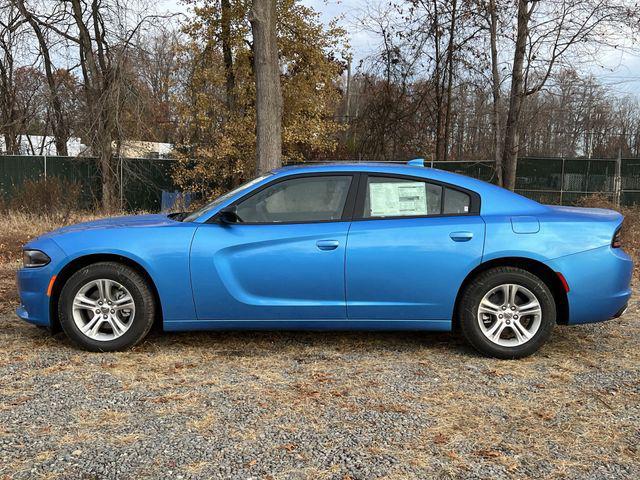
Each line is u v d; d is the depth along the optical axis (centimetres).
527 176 1886
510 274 427
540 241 424
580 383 386
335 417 328
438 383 384
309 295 431
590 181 1856
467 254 424
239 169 1761
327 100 1930
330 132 1984
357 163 465
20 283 448
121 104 1756
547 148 2805
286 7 1736
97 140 1770
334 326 441
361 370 409
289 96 1812
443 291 428
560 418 329
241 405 344
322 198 443
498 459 280
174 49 1734
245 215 440
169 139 2294
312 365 419
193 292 430
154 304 444
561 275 425
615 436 306
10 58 1988
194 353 444
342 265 425
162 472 264
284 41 1778
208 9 1709
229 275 430
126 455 280
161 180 1994
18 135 2556
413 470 269
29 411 331
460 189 444
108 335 443
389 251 424
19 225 1312
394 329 442
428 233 426
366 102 2266
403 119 2219
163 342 470
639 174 1828
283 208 441
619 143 2869
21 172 1900
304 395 361
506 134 1471
